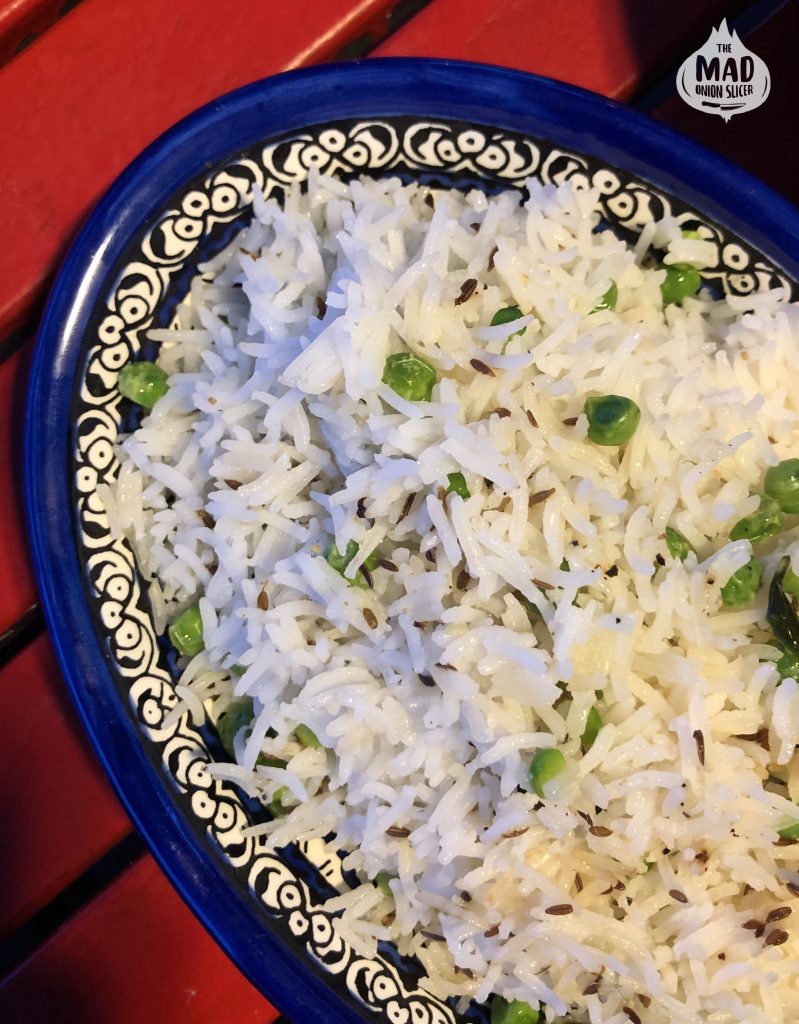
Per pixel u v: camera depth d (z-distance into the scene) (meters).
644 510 0.19
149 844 0.19
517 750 0.18
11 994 0.20
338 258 0.20
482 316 0.20
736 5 0.25
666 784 0.19
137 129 0.22
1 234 0.21
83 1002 0.20
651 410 0.20
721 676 0.19
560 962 0.19
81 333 0.19
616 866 0.19
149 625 0.20
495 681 0.19
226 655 0.20
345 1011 0.19
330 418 0.19
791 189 0.24
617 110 0.21
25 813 0.21
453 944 0.19
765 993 0.19
